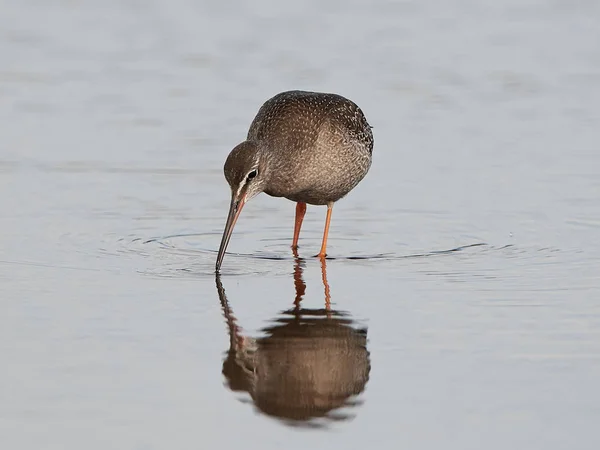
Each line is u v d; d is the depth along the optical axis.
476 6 30.53
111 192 19.06
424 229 17.50
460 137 21.92
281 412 10.92
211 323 13.30
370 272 15.43
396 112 23.19
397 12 29.95
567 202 18.50
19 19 28.78
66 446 10.09
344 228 17.77
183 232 17.36
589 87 24.73
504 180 19.66
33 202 18.44
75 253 16.08
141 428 10.51
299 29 28.44
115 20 28.98
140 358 12.15
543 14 29.86
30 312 13.55
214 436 10.41
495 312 13.58
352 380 11.62
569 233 17.05
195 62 26.14
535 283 14.73
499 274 15.17
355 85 24.61
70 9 29.67
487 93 24.39
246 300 14.20
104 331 12.94
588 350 12.25
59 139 21.56
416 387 11.40
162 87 24.59
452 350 12.34
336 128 16.55
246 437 10.42
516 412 10.76
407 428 10.52
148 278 15.05
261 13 29.69
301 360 12.18
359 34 28.11
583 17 29.58
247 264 15.87
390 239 17.08
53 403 10.96
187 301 14.11
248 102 23.59
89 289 14.50
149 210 18.28
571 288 14.47
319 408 11.02
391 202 18.83
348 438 10.38
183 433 10.44
